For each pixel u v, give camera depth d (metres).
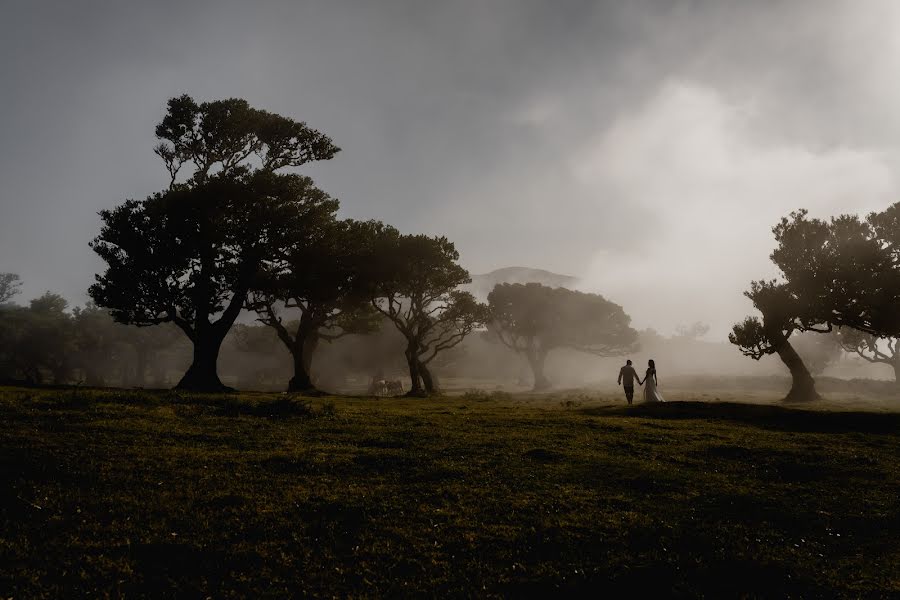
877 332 36.44
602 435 14.80
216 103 37.94
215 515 7.48
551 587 5.78
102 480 8.62
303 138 39.50
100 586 5.56
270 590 5.61
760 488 9.53
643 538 7.05
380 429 15.00
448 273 43.97
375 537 6.96
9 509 7.30
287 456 10.70
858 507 8.54
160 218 34.84
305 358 47.66
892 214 35.16
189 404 18.41
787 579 6.06
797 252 38.47
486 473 10.03
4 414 13.62
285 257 38.56
